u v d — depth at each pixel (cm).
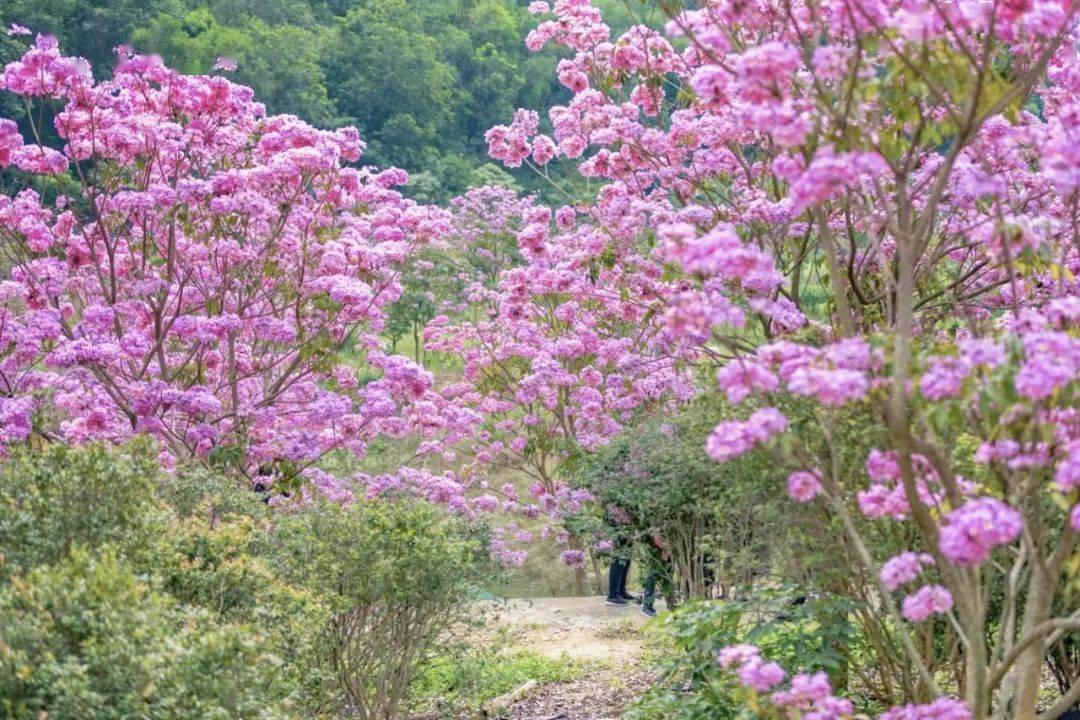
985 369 405
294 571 720
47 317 1151
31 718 438
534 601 1496
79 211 1265
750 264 424
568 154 1057
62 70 1131
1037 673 468
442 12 8088
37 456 647
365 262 1278
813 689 446
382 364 1270
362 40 7356
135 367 1224
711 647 637
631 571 1905
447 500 1105
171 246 1215
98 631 460
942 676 747
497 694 991
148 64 1229
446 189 6500
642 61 1009
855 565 635
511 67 7862
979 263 912
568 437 1606
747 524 724
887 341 476
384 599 769
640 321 1395
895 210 676
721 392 599
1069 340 400
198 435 1123
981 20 456
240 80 6456
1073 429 457
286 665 600
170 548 593
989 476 509
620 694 980
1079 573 477
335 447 1252
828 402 422
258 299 1275
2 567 532
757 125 453
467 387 1778
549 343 1564
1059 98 684
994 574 597
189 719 435
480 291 2131
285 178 1217
